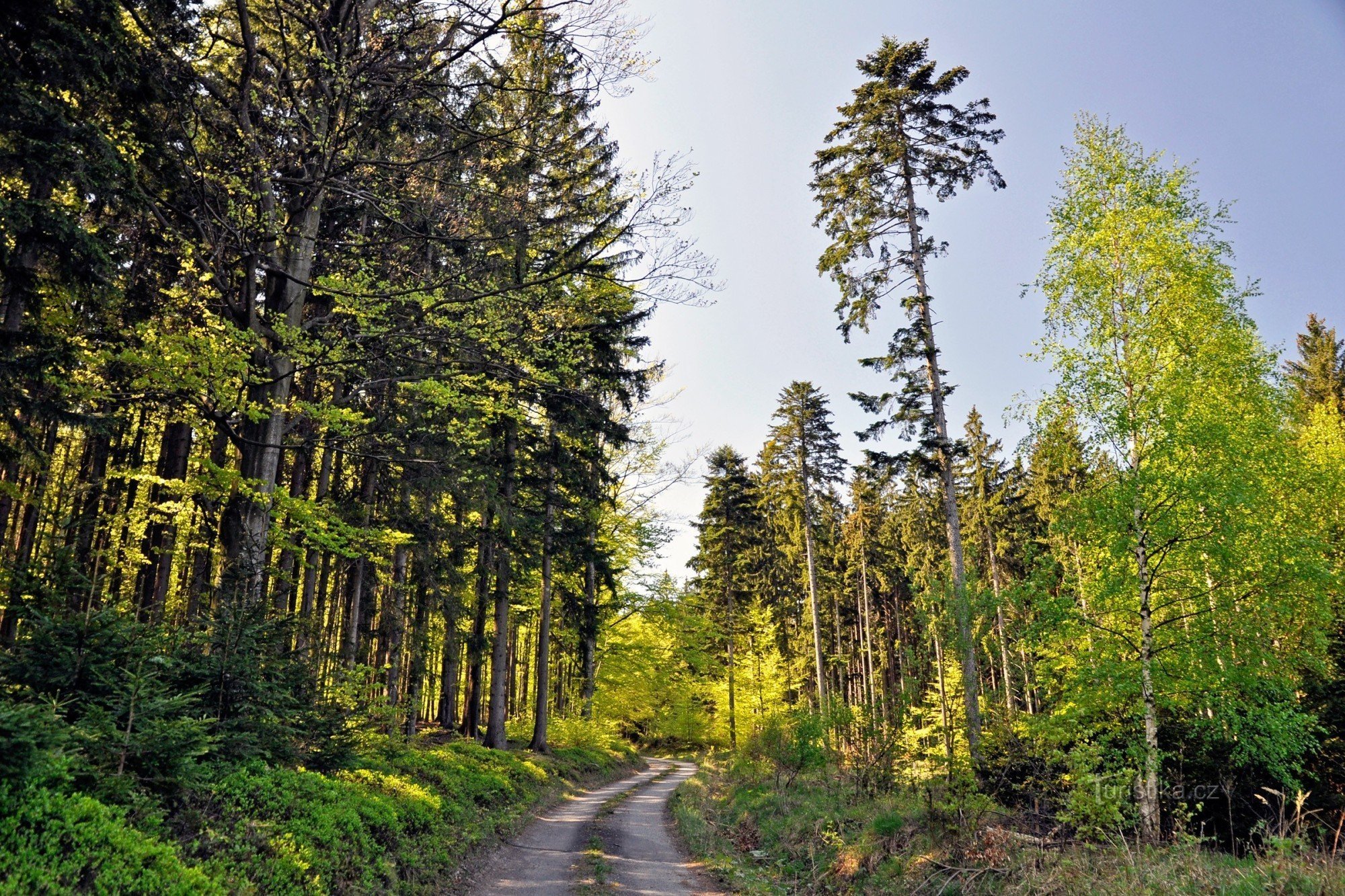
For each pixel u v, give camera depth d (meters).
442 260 13.28
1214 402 12.43
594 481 23.56
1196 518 11.98
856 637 46.81
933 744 18.38
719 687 44.47
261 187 11.20
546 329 13.03
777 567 44.34
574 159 13.90
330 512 12.48
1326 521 15.05
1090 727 11.92
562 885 9.90
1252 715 11.12
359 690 11.75
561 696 40.22
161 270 11.41
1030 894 8.12
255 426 12.46
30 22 8.06
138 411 13.29
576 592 27.28
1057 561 13.43
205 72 11.76
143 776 5.93
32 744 4.27
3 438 9.55
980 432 34.75
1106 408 12.66
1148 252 13.20
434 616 22.09
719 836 15.00
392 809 9.12
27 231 8.22
